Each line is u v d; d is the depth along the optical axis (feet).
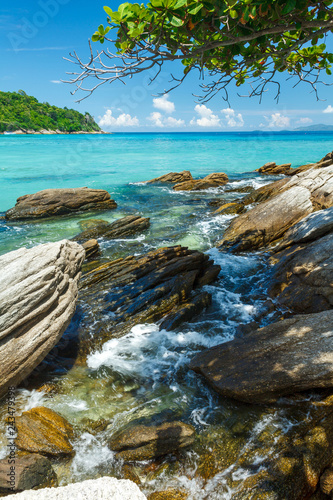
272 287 24.45
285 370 14.47
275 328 17.30
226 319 21.97
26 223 46.16
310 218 29.48
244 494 10.64
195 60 13.70
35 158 119.34
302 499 10.41
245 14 10.73
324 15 11.64
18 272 14.57
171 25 11.43
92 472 12.14
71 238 38.88
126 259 28.43
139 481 11.80
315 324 16.69
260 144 190.49
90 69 10.77
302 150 146.10
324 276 20.92
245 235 34.27
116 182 77.20
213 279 27.17
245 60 13.67
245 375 15.01
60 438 13.03
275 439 12.55
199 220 44.29
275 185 49.60
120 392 16.12
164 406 15.02
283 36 13.32
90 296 24.09
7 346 13.89
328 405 13.55
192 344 19.66
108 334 20.61
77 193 51.65
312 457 11.39
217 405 14.88
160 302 22.72
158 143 210.18
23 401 15.02
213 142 224.33
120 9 10.52
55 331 15.69
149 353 19.06
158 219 46.34
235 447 12.60
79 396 15.75
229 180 74.13
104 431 13.82
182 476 11.83
